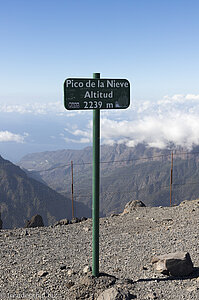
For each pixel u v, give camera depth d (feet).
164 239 16.75
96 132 11.23
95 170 11.28
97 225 11.54
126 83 11.66
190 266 12.25
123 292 10.80
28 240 18.54
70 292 11.34
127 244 16.62
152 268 12.89
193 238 16.19
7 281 12.79
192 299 10.68
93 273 11.73
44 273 12.98
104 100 11.35
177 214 23.11
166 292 11.16
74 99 10.94
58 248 16.78
